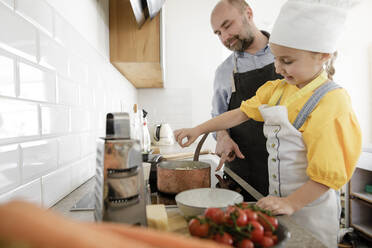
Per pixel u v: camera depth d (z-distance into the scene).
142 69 1.41
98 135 1.02
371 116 2.75
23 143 0.48
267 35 1.43
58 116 0.63
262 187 1.18
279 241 0.36
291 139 0.75
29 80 0.50
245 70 1.43
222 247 0.25
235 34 1.30
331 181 0.62
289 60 0.74
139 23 1.12
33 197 0.52
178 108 2.53
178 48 2.53
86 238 0.18
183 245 0.24
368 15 2.63
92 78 0.93
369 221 2.29
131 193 0.39
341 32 0.73
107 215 0.38
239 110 1.05
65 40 0.68
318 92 0.73
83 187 0.78
